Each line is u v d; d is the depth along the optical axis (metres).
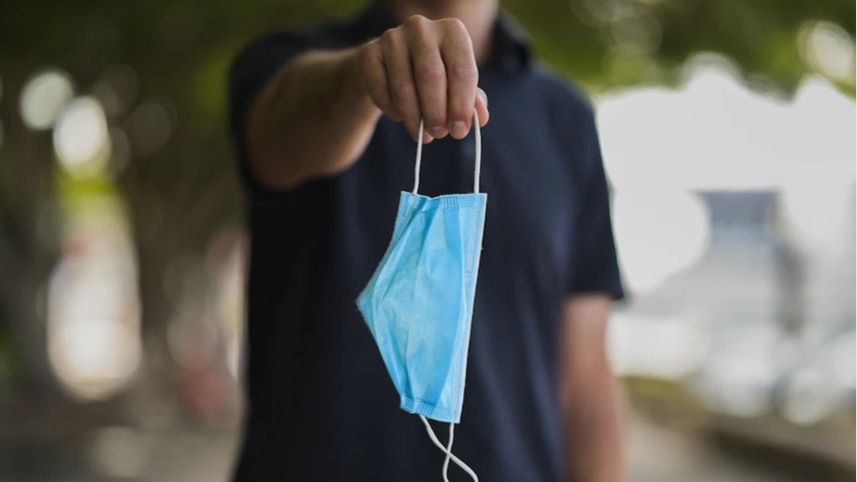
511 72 2.04
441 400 1.29
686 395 18.20
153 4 11.48
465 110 1.30
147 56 13.03
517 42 2.05
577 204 2.06
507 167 1.93
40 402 14.13
